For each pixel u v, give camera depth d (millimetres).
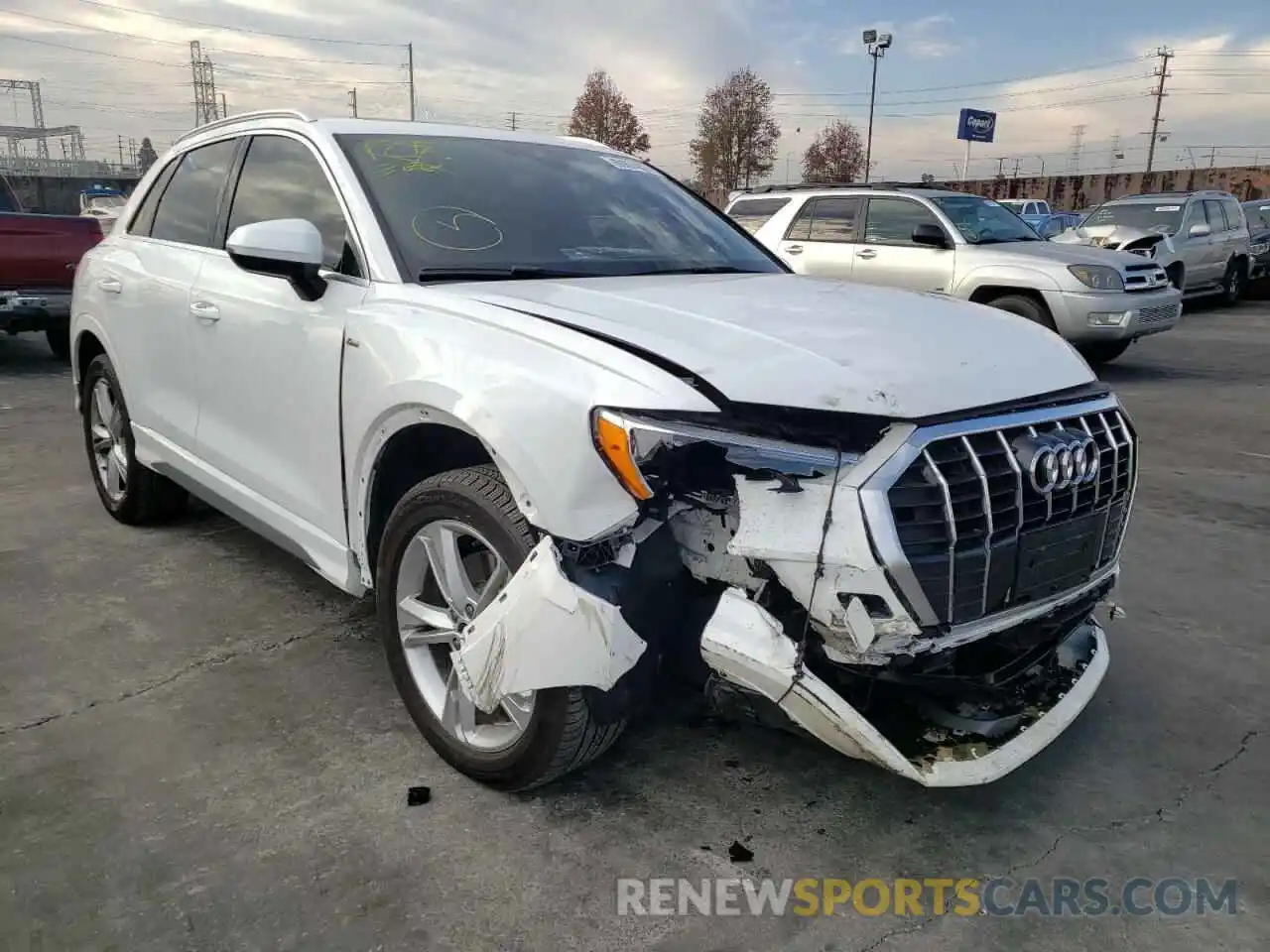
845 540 2219
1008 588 2461
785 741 3115
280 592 4207
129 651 3646
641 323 2619
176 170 4523
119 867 2469
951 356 2557
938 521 2287
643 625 2436
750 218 11789
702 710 3281
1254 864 2602
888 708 2525
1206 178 47469
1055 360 2799
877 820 2746
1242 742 3201
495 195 3521
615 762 2986
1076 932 2348
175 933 2256
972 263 9820
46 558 4559
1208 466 6715
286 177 3629
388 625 3008
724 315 2723
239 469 3709
